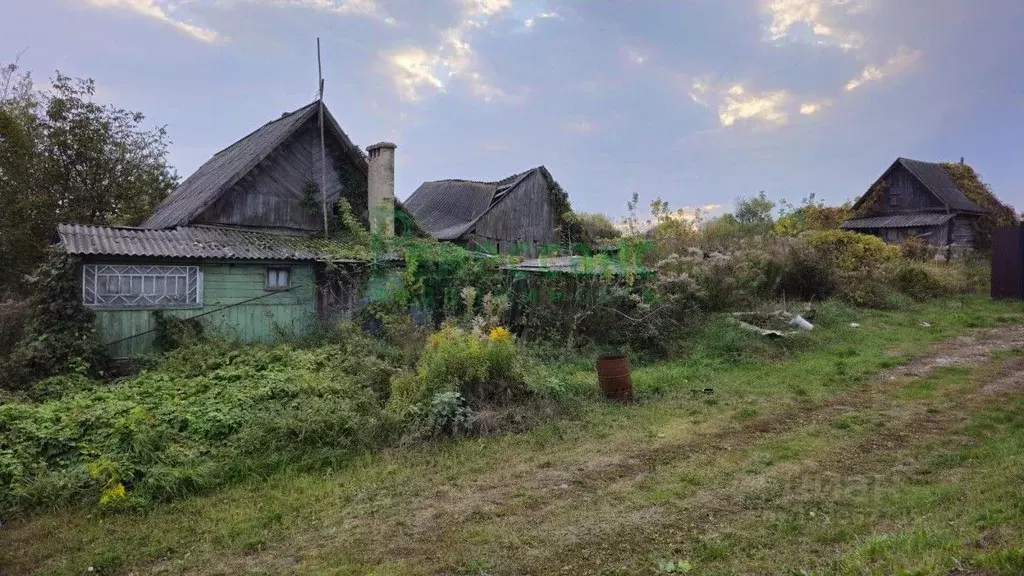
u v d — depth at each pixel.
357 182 16.78
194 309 12.00
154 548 5.16
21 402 8.71
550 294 13.35
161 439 7.06
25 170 17.80
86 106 19.88
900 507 5.04
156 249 11.49
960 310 16.69
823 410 8.49
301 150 15.84
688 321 13.86
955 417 7.73
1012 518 4.18
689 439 7.48
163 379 9.38
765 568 4.30
